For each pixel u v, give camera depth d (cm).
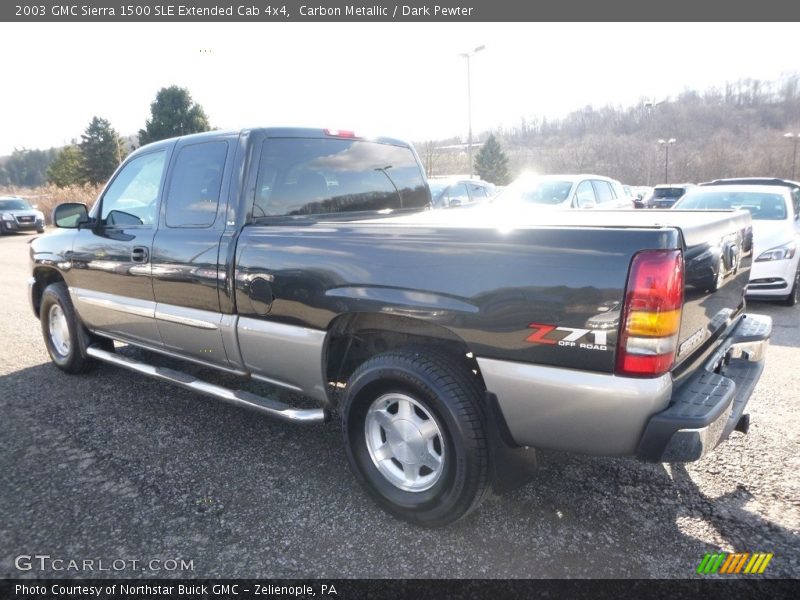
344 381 338
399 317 286
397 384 279
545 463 344
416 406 281
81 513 296
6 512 298
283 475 335
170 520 290
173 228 384
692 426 221
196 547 269
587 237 229
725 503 298
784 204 816
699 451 222
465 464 260
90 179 5197
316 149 383
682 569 250
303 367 319
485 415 263
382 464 294
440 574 250
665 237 219
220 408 433
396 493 286
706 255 254
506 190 1199
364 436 298
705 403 233
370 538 276
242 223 344
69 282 480
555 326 234
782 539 268
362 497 312
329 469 342
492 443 262
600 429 233
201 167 371
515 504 302
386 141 436
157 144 413
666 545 266
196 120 3825
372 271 282
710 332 282
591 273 226
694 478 322
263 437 384
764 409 412
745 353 317
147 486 323
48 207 3172
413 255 270
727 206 849
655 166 7756
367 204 417
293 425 403
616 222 260
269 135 357
